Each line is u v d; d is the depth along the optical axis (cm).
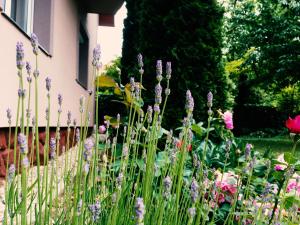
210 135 418
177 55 553
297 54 1867
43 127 634
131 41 823
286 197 241
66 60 827
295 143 238
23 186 135
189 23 565
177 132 534
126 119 349
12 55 496
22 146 128
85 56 1196
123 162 188
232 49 2070
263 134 2150
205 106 545
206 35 561
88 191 199
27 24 620
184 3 569
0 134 469
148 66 561
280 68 1873
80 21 1023
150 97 547
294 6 1908
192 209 148
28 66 174
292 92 2305
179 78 548
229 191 271
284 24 1894
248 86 2275
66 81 832
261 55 1914
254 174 288
